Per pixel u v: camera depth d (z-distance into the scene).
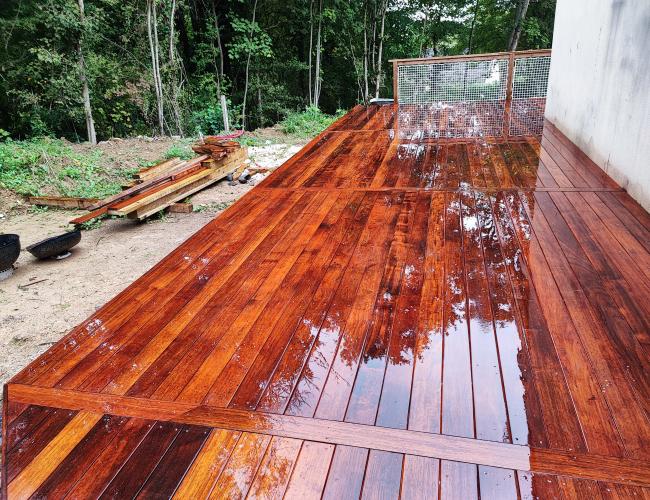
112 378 1.74
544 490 1.21
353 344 1.82
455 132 5.25
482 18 17.06
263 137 8.82
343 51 15.02
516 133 5.06
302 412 1.52
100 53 10.62
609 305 1.95
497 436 1.38
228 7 12.97
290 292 2.22
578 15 4.58
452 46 19.53
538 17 15.45
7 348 3.07
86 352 1.89
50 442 1.47
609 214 2.86
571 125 4.66
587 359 1.65
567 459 1.29
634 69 3.14
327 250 2.61
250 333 1.94
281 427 1.47
